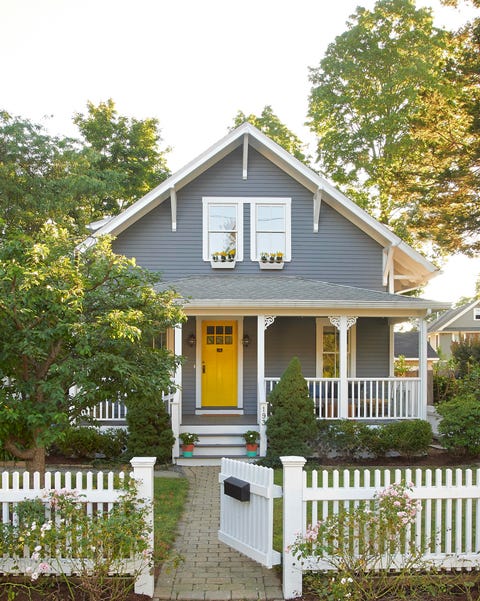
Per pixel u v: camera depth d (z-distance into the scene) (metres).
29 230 22.12
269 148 16.02
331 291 14.62
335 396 16.38
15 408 6.20
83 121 31.66
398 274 17.69
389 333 16.62
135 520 5.45
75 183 22.17
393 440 12.45
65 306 6.06
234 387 16.02
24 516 5.61
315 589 5.66
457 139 22.62
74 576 5.82
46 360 6.68
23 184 22.02
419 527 5.86
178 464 12.75
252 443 12.92
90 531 5.30
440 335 47.41
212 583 6.13
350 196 29.30
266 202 16.45
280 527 7.75
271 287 14.78
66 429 6.89
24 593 5.64
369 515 5.59
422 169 23.56
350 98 26.88
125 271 7.29
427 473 6.14
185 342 15.95
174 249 16.23
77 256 7.12
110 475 5.87
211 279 15.76
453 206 22.88
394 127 25.45
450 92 22.89
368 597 5.29
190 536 7.74
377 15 26.25
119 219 15.64
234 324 16.11
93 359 6.33
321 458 12.70
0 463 11.16
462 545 6.79
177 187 16.17
